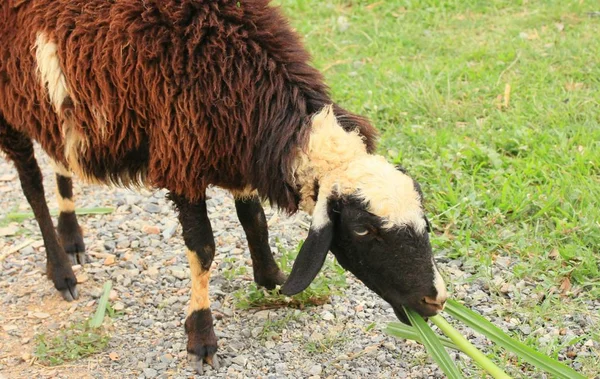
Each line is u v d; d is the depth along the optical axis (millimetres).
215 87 2514
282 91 2525
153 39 2529
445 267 2930
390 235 2391
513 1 4184
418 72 3729
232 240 3150
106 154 2674
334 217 2436
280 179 2508
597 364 2600
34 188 2951
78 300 2969
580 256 2867
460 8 4176
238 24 2559
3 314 2928
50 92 2635
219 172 2588
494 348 2658
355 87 3695
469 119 3484
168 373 2684
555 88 3564
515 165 3234
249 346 2746
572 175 3150
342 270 2912
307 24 4121
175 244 3172
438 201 3094
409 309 2473
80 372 2709
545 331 2705
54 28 2613
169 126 2537
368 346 2715
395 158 3277
